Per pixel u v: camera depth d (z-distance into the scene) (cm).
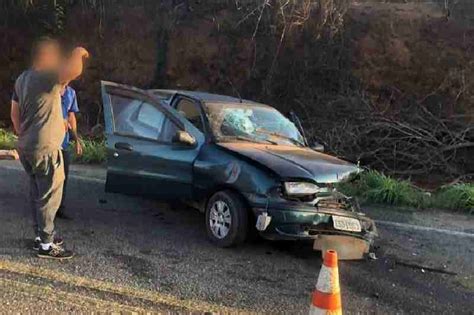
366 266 639
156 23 2108
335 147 1616
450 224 844
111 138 753
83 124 2033
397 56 1800
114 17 2166
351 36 1862
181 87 2034
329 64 1852
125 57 2133
